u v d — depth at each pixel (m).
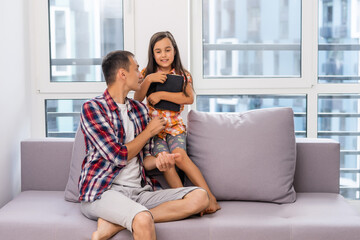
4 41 2.58
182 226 2.00
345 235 1.98
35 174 2.55
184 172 2.39
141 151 2.31
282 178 2.33
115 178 2.18
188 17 2.91
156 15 2.86
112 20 2.99
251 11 3.01
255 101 3.06
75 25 3.00
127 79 2.23
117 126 2.20
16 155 2.73
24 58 2.87
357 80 3.05
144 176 2.29
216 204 2.23
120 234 1.99
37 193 2.48
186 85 2.53
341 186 3.13
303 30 2.97
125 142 2.24
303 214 2.12
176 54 2.60
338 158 2.50
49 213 2.14
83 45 3.02
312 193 2.48
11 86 2.67
